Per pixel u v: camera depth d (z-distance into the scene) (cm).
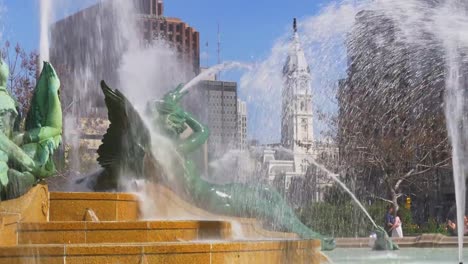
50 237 958
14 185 1016
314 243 1095
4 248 817
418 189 4834
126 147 1322
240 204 1407
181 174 1359
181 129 1395
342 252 1920
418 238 2252
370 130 4138
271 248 959
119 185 1321
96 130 3984
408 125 4181
